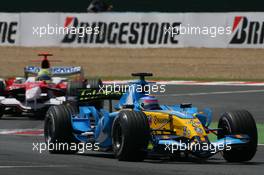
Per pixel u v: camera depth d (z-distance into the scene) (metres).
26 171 39.41
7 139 60.31
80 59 148.00
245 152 43.69
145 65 143.00
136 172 38.88
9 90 84.38
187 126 42.88
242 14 136.25
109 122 45.88
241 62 142.12
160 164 42.50
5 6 180.62
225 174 38.28
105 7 169.38
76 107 52.25
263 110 86.00
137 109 46.53
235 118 43.72
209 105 91.56
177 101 96.12
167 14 140.88
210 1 168.88
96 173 38.50
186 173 38.50
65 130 49.03
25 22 151.88
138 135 42.66
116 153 44.00
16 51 152.12
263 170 40.06
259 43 135.50
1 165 42.34
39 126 72.56
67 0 177.62
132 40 143.88
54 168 40.72
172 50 150.88
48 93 83.25
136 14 143.25
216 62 142.75
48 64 90.44
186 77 133.50
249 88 113.75
